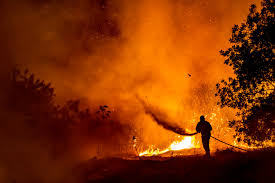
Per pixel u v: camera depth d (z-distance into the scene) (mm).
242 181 6785
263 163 7668
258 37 9352
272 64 9133
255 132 9547
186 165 8625
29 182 6914
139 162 9539
